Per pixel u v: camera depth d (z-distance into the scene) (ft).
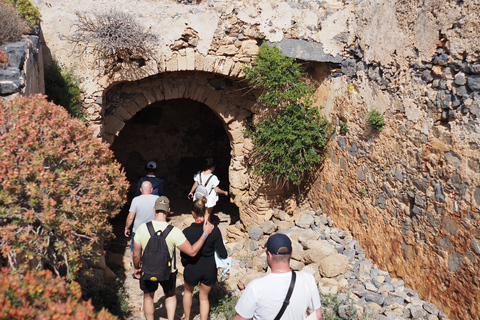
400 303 18.02
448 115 16.52
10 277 8.38
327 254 21.48
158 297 20.80
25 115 12.04
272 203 28.14
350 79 23.31
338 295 19.13
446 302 16.38
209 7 25.48
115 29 22.70
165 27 24.36
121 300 19.08
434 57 17.28
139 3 28.12
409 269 18.60
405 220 18.85
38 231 11.81
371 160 21.33
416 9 18.17
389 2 20.10
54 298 8.85
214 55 25.34
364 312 17.80
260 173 26.53
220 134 43.75
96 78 23.93
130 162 42.68
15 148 11.38
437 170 16.90
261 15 24.81
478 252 14.82
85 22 23.35
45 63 23.03
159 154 43.01
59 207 11.95
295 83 25.07
